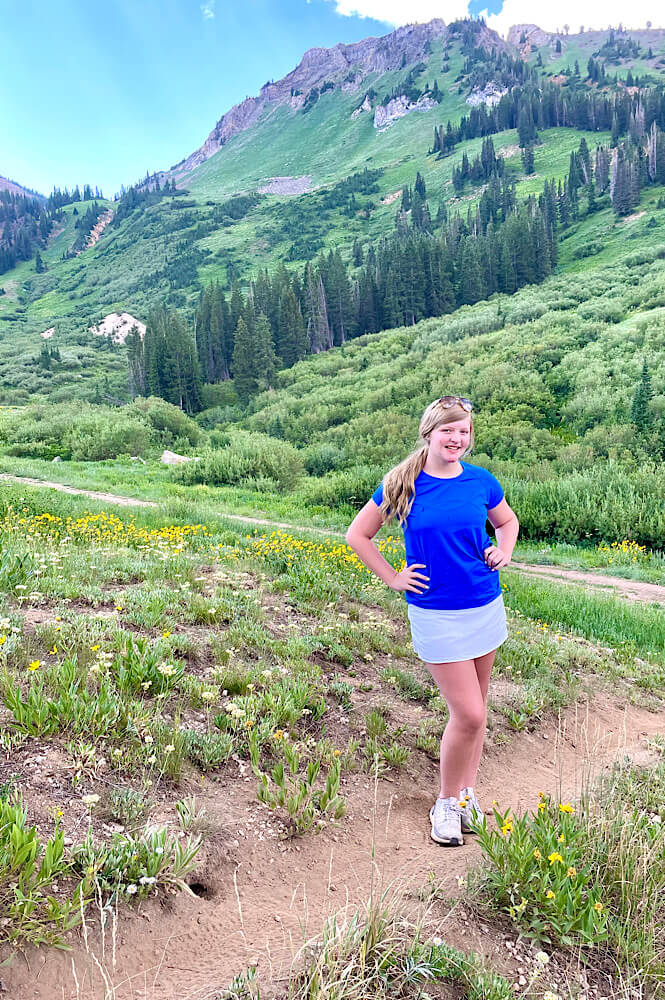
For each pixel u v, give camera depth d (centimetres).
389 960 189
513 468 3155
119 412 5594
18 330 17700
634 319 5541
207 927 206
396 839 289
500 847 244
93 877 202
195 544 1065
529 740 451
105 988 173
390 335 9525
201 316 10200
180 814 254
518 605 975
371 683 471
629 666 705
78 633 400
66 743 278
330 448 4131
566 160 18850
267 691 390
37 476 2858
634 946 212
